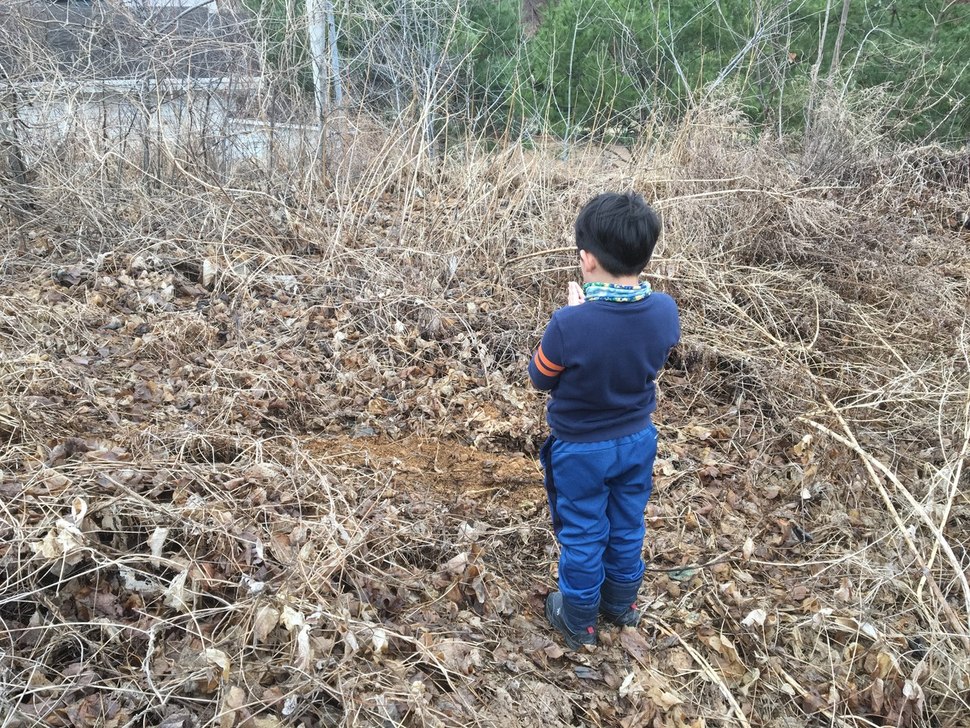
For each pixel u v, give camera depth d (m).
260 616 2.23
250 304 4.34
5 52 4.96
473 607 2.65
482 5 8.46
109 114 5.34
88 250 4.68
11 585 2.13
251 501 2.68
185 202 5.14
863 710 2.42
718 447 3.77
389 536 2.72
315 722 2.08
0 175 4.91
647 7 8.82
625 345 2.13
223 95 5.56
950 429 3.66
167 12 5.56
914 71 7.57
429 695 2.19
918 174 6.54
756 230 5.21
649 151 6.59
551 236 5.21
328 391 3.79
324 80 5.91
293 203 5.56
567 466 2.32
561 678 2.46
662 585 2.89
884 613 2.76
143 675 2.08
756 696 2.49
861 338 4.60
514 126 7.74
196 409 3.38
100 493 2.50
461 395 3.90
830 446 3.60
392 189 6.25
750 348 4.41
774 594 2.87
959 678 2.43
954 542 3.10
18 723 1.89
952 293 4.99
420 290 4.63
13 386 3.16
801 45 8.79
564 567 2.46
